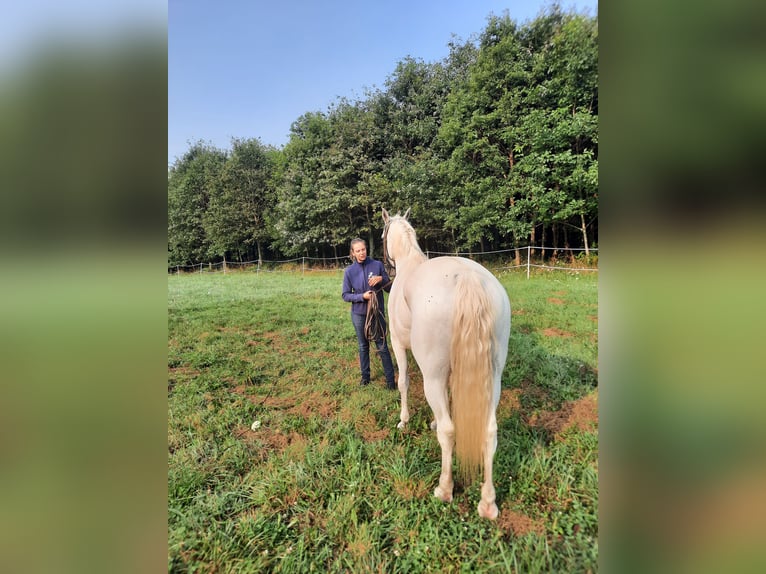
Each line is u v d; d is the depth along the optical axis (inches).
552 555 55.5
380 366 132.3
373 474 75.2
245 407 104.6
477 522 61.4
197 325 183.9
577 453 73.7
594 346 115.1
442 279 63.1
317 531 63.7
